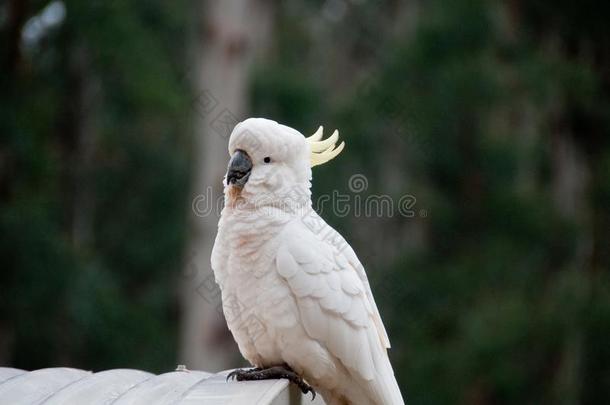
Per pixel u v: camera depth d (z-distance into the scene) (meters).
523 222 20.38
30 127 19.88
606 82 21.02
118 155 23.42
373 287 19.88
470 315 19.30
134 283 23.75
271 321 5.72
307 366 5.79
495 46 20.44
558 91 20.09
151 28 22.12
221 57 17.73
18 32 19.75
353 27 25.81
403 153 21.17
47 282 18.95
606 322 18.73
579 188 21.30
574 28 20.52
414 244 21.36
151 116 22.66
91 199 23.34
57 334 19.91
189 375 6.38
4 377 6.46
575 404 18.81
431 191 21.19
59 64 21.67
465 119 20.23
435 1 20.69
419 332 19.78
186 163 23.20
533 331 18.80
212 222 17.28
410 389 19.00
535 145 21.08
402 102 19.95
